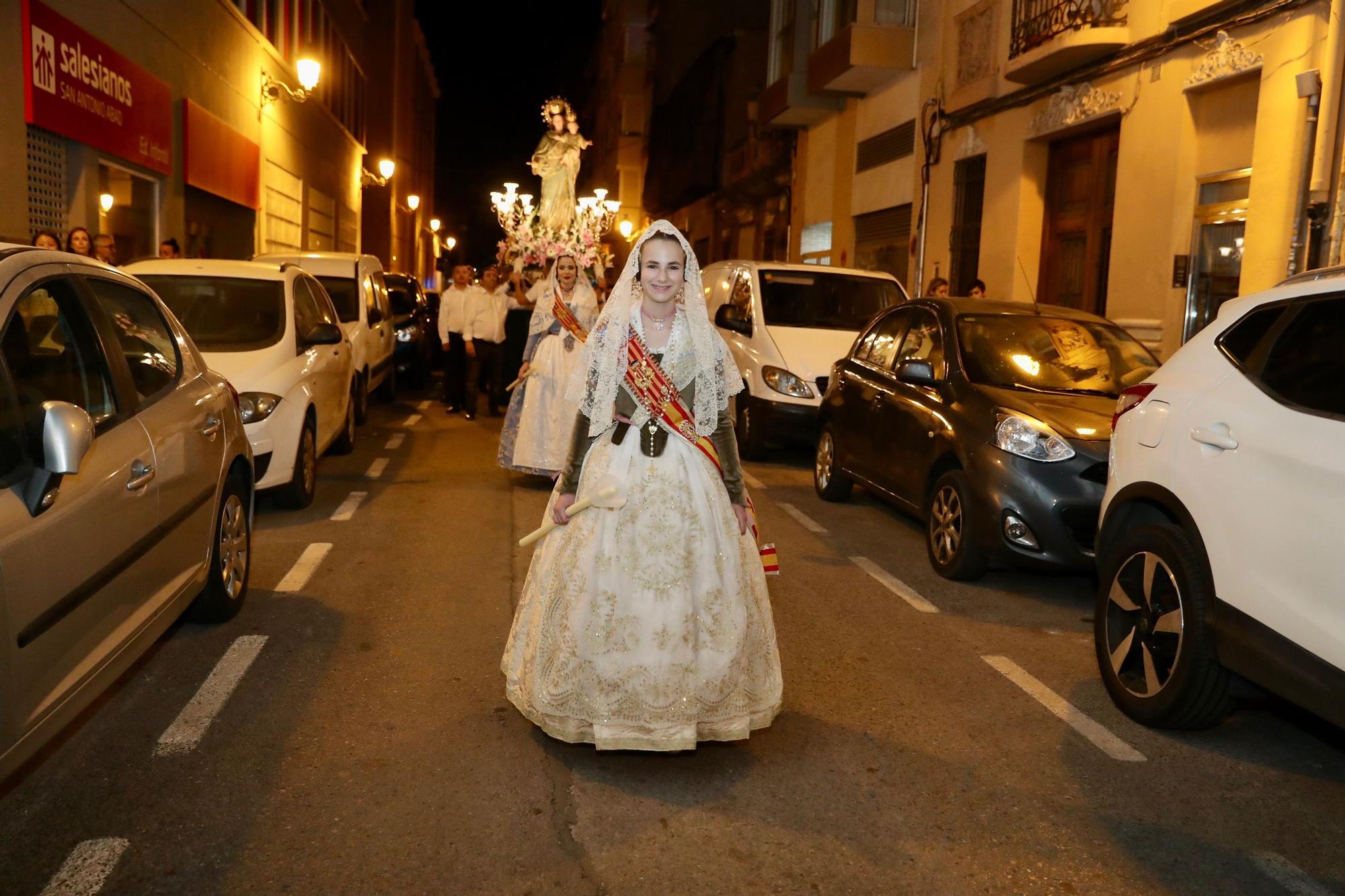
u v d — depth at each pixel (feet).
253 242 70.64
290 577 20.90
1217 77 35.86
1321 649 11.79
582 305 29.86
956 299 26.27
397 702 14.96
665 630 12.36
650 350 12.72
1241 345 14.66
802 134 81.30
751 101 92.79
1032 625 19.71
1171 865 11.39
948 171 56.80
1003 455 20.88
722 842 11.44
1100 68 42.57
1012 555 20.51
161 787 12.29
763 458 37.83
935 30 58.59
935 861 11.24
